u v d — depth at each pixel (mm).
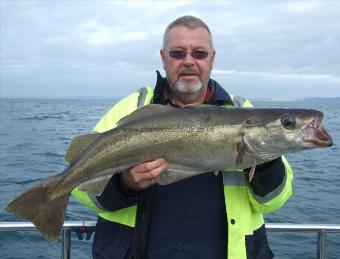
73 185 856
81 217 2172
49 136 6996
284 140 881
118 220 920
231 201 907
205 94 1025
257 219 953
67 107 27875
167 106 913
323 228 1095
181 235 907
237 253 888
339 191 3002
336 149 5773
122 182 878
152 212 915
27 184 3166
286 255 1440
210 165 894
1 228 1047
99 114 16406
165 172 896
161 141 877
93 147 870
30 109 22297
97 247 935
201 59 977
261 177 883
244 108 921
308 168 4109
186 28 976
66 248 1066
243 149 882
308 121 885
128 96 1033
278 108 912
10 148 5395
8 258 1437
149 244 907
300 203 2604
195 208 914
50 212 833
